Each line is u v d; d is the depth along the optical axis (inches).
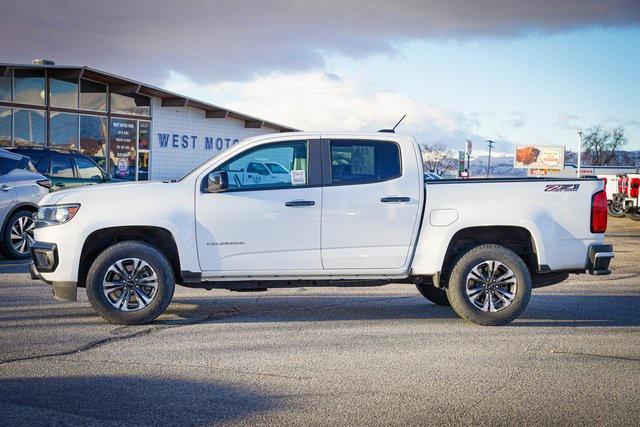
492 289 299.0
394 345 260.4
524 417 183.8
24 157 505.0
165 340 262.7
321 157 301.9
